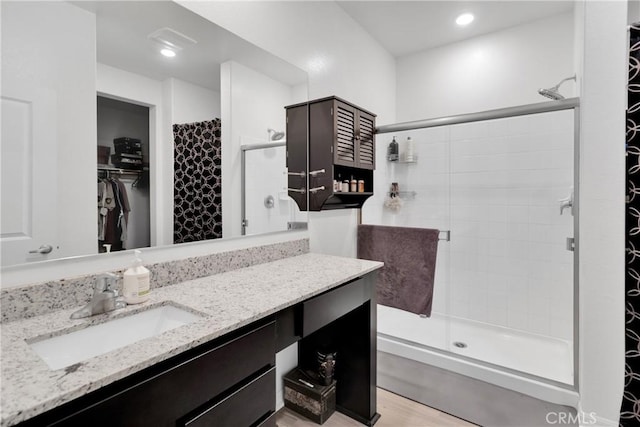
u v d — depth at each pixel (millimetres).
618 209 1501
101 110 1131
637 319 1356
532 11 2420
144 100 1256
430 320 2564
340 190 2062
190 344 781
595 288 1545
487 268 2584
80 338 882
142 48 1249
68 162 1048
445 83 2934
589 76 1570
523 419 1698
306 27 2033
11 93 933
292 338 1165
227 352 891
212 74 1497
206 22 1459
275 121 1816
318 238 2158
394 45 2928
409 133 2857
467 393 1837
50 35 1010
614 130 1514
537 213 2389
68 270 1040
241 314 954
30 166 966
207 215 1481
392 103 3111
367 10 2396
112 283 986
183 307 1037
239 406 925
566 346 2270
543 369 1961
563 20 2441
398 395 2031
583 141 1587
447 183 2719
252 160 1693
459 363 1878
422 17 2490
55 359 828
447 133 2709
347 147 2047
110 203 1151
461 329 2615
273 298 1102
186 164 1398
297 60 1961
